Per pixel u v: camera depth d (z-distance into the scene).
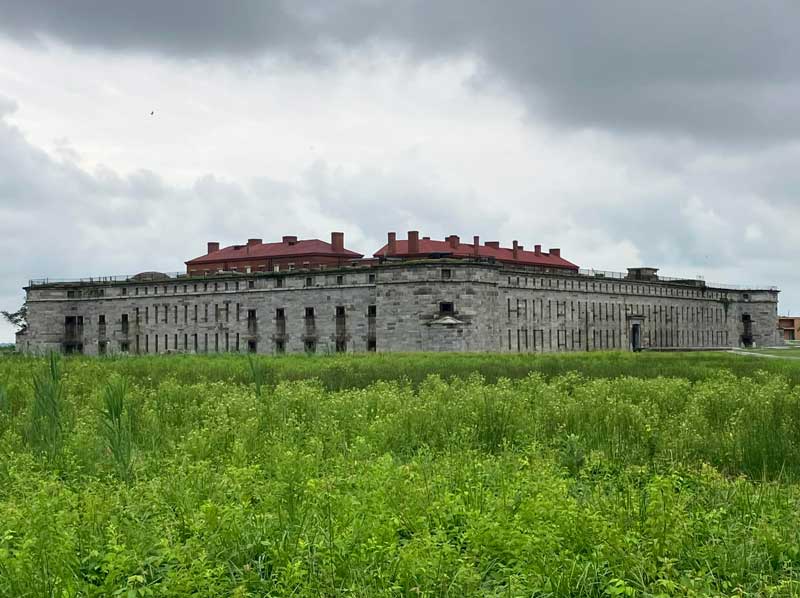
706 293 149.00
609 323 127.06
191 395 31.45
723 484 16.08
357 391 31.50
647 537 12.77
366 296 103.94
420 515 13.79
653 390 30.61
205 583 11.34
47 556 11.95
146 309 124.88
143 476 17.44
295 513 13.96
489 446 21.31
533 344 112.62
